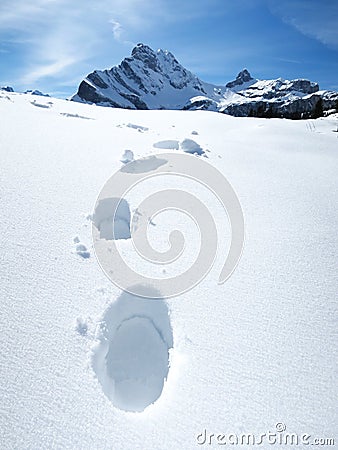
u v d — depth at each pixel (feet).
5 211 13.84
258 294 11.76
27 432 7.33
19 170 17.35
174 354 9.65
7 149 19.86
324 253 14.55
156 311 11.02
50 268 11.51
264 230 15.87
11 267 11.20
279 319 10.78
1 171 16.81
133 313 10.97
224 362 9.26
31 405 7.80
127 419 7.85
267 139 44.96
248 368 9.15
